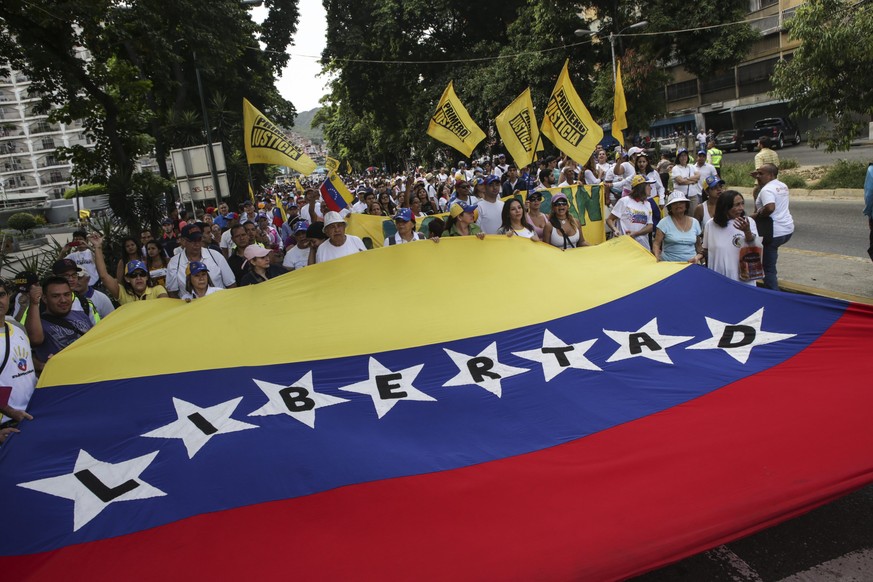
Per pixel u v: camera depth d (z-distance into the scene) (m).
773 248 7.67
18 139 119.56
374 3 43.09
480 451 4.13
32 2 15.91
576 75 33.38
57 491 3.87
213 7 22.09
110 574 3.27
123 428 4.40
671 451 4.00
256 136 10.33
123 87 19.81
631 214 8.55
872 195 8.61
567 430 4.32
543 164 18.55
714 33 29.55
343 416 4.54
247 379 4.87
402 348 5.25
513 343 5.34
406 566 3.21
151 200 19.98
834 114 17.48
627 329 5.49
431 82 43.12
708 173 13.45
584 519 3.46
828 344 5.08
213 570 3.26
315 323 5.39
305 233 8.30
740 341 5.24
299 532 3.47
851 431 4.02
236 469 3.99
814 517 4.21
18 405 4.70
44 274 11.99
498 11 39.09
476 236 6.12
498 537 3.36
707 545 3.29
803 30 16.86
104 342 5.02
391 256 5.91
